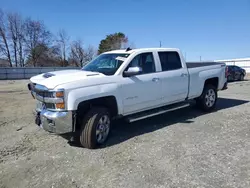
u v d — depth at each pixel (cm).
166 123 586
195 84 635
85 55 6031
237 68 2103
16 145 462
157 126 562
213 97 695
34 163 384
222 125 557
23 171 358
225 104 812
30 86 501
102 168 360
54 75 461
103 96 445
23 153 424
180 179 321
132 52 516
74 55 5988
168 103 581
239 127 538
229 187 298
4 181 331
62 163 381
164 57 571
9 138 504
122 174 339
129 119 494
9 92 1432
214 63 724
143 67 525
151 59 545
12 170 362
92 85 435
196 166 356
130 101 492
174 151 412
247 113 668
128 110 495
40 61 5722
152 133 512
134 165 365
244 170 340
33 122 629
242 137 473
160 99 553
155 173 338
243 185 302
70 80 421
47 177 339
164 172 340
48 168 365
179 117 639
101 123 449
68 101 405
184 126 555
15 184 323
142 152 412
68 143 467
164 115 665
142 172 342
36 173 352
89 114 433
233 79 2031
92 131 427
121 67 485
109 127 466
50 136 509
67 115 405
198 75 644
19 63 5550
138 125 575
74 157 402
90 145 431
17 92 1427
